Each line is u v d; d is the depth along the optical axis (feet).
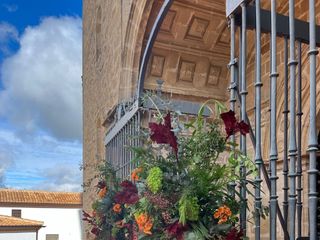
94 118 27.32
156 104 8.51
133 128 10.73
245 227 5.04
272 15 5.03
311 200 4.18
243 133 4.91
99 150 24.98
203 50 18.56
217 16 16.90
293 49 4.86
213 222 4.86
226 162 5.10
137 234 5.91
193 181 4.98
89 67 30.94
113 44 21.45
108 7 23.48
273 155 4.87
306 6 13.85
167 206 5.07
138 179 6.19
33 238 64.08
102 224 10.48
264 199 9.16
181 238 4.80
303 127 13.37
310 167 4.25
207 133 5.24
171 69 18.67
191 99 19.02
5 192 80.79
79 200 84.48
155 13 16.99
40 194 83.82
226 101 19.36
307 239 6.08
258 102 5.19
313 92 4.29
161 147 5.91
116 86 19.74
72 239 81.61
